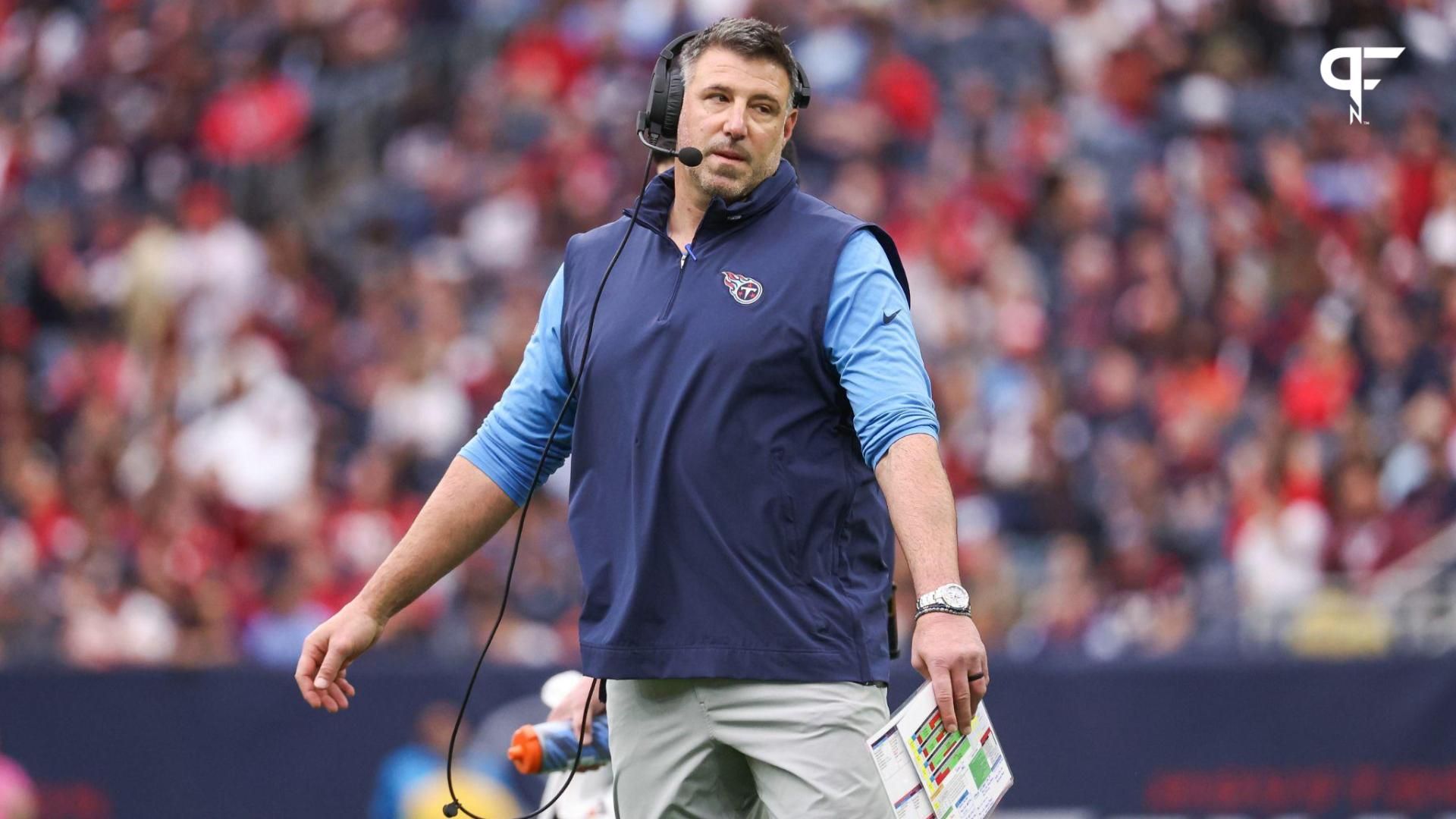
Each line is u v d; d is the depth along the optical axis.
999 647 30.42
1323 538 33.47
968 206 43.44
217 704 24.83
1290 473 34.31
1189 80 49.00
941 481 10.39
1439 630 29.03
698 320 10.86
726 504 10.72
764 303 10.80
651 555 10.82
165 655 30.56
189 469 36.19
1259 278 42.69
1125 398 37.44
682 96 11.52
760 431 10.74
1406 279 43.22
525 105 47.78
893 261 11.09
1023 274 41.03
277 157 48.97
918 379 10.70
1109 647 29.72
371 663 25.27
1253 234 43.91
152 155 49.72
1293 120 48.72
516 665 24.66
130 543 33.53
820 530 10.83
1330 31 51.19
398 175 48.06
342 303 44.22
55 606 30.64
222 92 50.38
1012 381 38.06
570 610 31.19
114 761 24.81
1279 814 24.80
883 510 11.32
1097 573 32.81
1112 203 44.59
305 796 24.61
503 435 11.77
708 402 10.77
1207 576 32.25
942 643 9.99
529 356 11.91
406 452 36.34
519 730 12.78
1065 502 35.00
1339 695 24.97
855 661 10.79
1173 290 40.75
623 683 11.33
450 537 11.63
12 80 53.00
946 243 41.94
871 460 10.61
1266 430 35.59
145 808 24.70
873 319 10.74
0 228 47.09
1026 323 39.88
